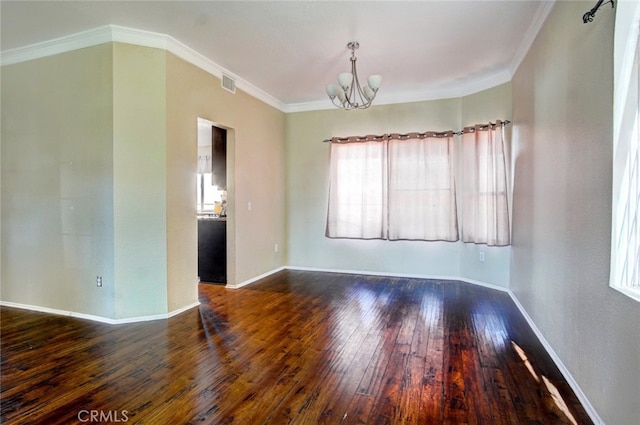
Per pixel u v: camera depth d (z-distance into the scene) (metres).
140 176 3.29
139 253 3.31
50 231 3.51
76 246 3.39
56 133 3.44
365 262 5.33
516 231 3.83
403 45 3.45
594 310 1.86
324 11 2.84
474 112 4.59
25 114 3.59
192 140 3.70
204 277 4.80
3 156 3.72
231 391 2.10
